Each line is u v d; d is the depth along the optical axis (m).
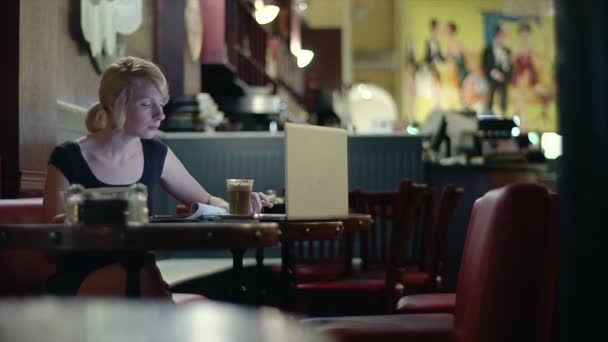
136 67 2.70
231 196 2.71
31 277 2.88
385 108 19.41
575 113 1.39
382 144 6.34
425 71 19.00
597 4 1.36
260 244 2.02
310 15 17.03
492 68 18.95
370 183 6.34
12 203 2.90
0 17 3.66
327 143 2.98
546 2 9.19
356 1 20.06
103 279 2.28
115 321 0.60
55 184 2.63
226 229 1.98
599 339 1.40
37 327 0.57
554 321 2.46
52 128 3.98
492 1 18.95
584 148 1.38
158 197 6.07
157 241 1.95
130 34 5.93
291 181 2.78
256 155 6.25
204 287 4.39
